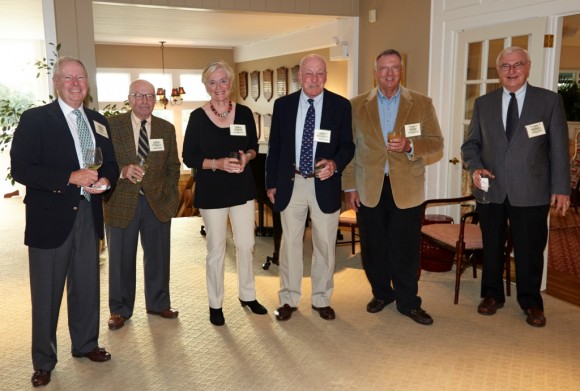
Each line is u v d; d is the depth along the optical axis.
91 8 4.62
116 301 3.09
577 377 2.50
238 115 3.00
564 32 5.65
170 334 3.01
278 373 2.57
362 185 3.09
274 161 3.08
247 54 9.90
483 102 3.19
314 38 7.13
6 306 3.51
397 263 3.17
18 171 2.24
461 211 4.43
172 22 6.72
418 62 4.79
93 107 4.76
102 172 2.50
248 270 3.26
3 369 2.63
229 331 3.05
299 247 3.16
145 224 3.09
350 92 5.91
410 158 2.96
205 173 2.94
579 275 4.18
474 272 4.00
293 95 2.99
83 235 2.50
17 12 5.96
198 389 2.43
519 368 2.59
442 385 2.44
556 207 3.00
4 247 5.24
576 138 6.90
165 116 10.30
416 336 2.96
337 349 2.81
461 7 4.21
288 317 3.20
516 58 2.92
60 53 4.58
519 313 3.29
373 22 5.44
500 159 3.08
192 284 3.93
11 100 8.61
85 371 2.59
